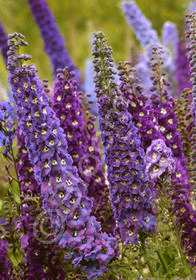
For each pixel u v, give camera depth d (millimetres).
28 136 3945
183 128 5348
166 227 4555
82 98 5344
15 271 4469
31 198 4066
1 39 7289
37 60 5816
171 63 5789
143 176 4262
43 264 4008
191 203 4691
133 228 4348
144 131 4594
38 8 8469
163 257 4496
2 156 4980
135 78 4582
